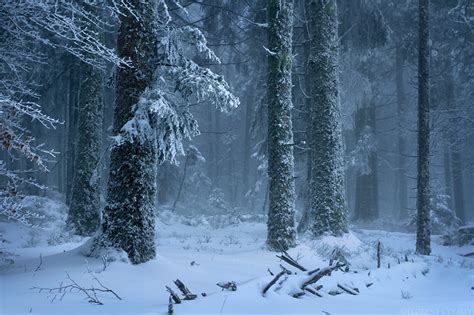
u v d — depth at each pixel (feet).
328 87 49.98
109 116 81.41
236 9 71.82
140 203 27.53
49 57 70.18
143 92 28.53
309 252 41.37
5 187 22.33
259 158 92.12
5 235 49.96
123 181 27.58
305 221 60.23
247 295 21.07
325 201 47.80
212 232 70.85
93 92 52.90
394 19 92.12
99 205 52.75
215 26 73.20
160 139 28.25
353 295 26.14
